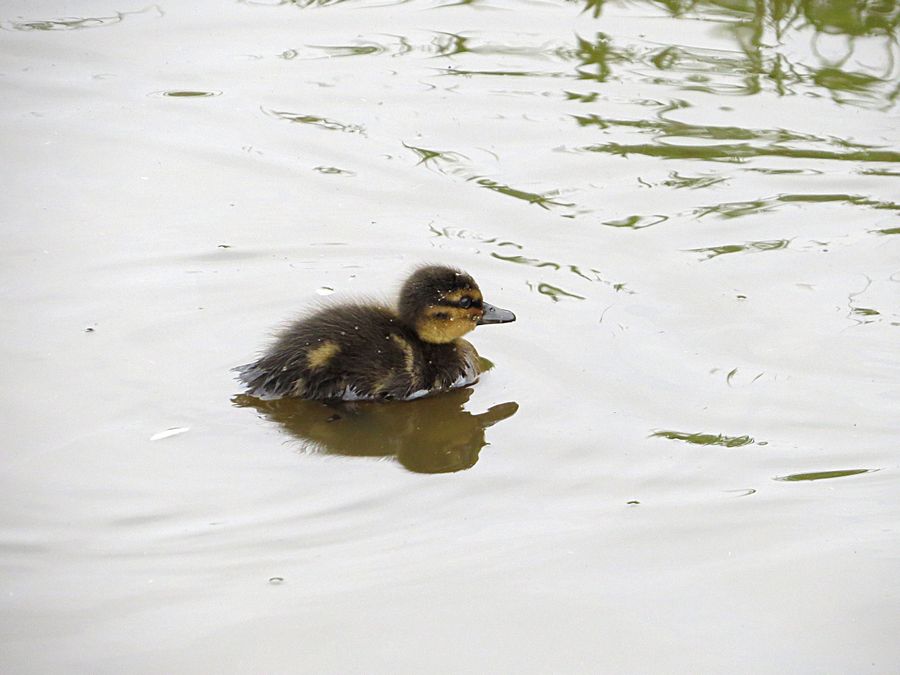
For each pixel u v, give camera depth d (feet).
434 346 26.71
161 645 17.85
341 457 22.91
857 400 24.71
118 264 29.89
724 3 44.34
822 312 28.02
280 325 27.25
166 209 32.58
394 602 18.90
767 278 29.50
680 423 23.98
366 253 30.73
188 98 38.58
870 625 18.74
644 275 29.66
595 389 25.21
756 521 21.12
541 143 36.11
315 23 43.96
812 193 33.53
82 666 17.37
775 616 18.92
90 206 32.55
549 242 31.14
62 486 21.59
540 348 26.76
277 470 22.38
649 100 38.37
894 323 27.58
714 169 34.76
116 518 20.76
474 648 18.04
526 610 18.85
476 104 38.22
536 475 22.38
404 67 40.65
